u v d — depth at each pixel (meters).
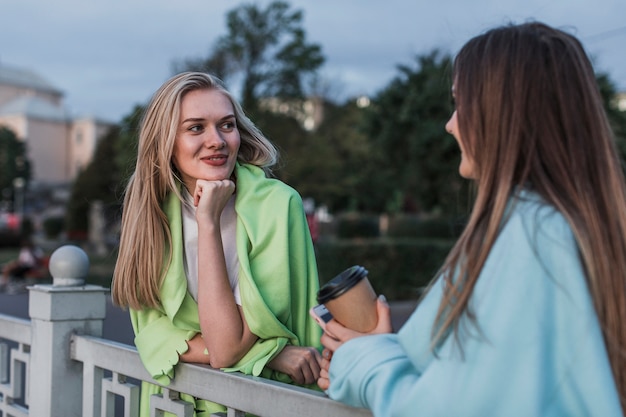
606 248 0.92
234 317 1.50
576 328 0.88
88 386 2.02
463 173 1.07
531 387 0.85
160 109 1.62
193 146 1.58
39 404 2.15
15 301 11.93
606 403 0.87
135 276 1.66
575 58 0.99
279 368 1.57
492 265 0.91
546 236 0.90
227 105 1.64
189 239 1.68
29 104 65.12
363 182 27.27
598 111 0.99
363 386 1.03
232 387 1.43
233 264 1.66
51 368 2.09
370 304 1.16
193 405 1.61
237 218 1.64
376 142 15.66
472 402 0.87
